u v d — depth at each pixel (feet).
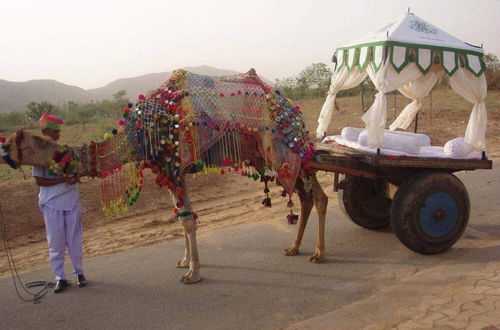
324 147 21.33
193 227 17.40
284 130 17.63
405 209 18.04
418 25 18.86
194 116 16.40
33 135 16.02
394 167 18.90
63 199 16.92
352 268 18.13
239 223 25.29
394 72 17.70
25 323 15.02
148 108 16.60
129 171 17.22
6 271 21.35
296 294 16.14
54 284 17.93
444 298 14.20
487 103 70.03
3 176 42.27
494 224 21.95
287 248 20.29
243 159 17.66
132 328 14.39
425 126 52.54
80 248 17.58
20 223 29.19
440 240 18.54
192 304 15.78
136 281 17.89
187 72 17.57
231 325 14.25
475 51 18.81
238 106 17.17
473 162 18.85
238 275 18.03
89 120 119.75
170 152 16.55
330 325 13.52
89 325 14.70
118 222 29.48
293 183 17.66
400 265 18.03
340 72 21.83
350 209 21.85
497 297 13.65
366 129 19.98
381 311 14.16
